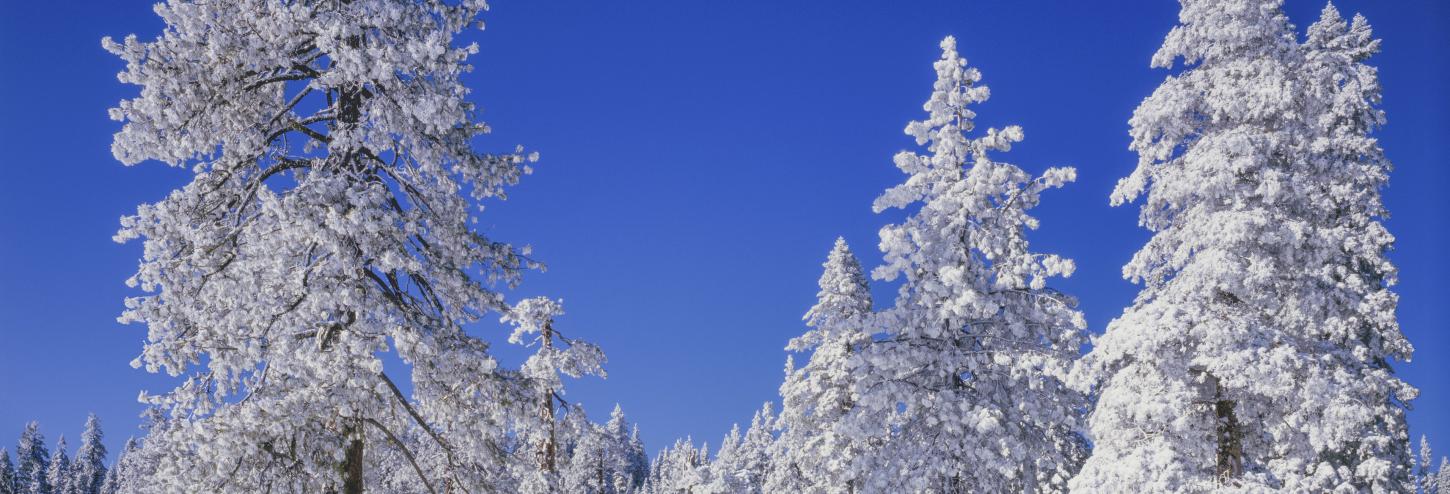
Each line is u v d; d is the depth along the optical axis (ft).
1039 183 61.52
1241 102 55.83
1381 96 60.18
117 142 37.65
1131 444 51.52
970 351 65.92
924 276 63.26
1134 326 50.44
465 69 44.98
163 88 38.75
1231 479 47.37
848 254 93.25
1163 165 57.41
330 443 41.04
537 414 47.29
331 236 39.78
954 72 63.57
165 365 39.09
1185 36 58.70
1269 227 52.39
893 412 66.85
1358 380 47.96
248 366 39.52
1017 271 61.00
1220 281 52.11
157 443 39.70
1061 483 65.10
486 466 45.80
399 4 42.86
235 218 43.57
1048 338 66.18
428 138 45.19
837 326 67.67
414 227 43.37
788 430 90.12
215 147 41.86
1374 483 48.44
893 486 63.72
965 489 64.34
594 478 134.10
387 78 41.11
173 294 39.88
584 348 50.47
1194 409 52.60
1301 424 50.42
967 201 60.54
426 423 45.14
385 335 41.78
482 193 47.42
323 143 45.32
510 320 48.67
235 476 39.32
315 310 39.04
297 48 43.39
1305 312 54.65
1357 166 56.18
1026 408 63.26
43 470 288.30
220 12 40.47
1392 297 53.88
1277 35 57.31
